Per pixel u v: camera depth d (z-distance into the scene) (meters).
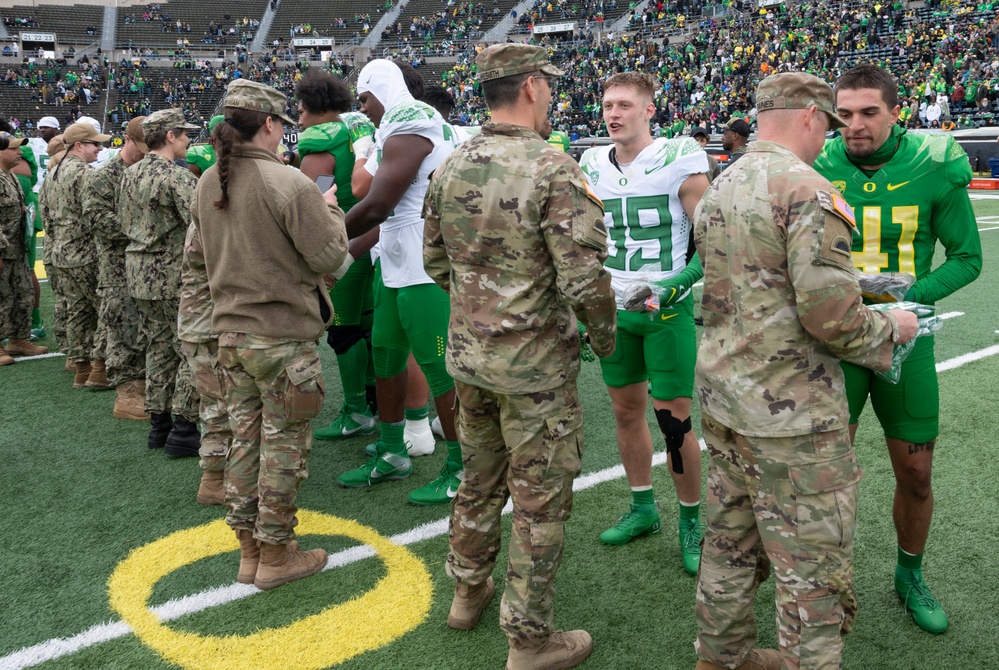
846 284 1.98
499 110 2.40
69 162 5.66
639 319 3.14
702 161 3.14
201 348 3.73
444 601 3.07
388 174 3.43
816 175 2.05
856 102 2.58
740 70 33.12
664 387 3.14
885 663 2.67
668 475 4.18
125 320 5.14
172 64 48.28
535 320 2.40
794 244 2.00
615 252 3.25
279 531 3.10
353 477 4.11
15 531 3.64
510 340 2.41
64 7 51.53
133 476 4.27
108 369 5.18
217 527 3.69
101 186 4.99
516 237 2.34
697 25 39.12
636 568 3.27
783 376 2.11
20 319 6.70
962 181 2.58
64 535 3.61
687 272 2.95
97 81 43.81
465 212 2.40
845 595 2.15
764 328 2.11
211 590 3.16
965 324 7.05
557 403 2.46
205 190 2.98
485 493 2.73
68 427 5.03
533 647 2.60
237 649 2.78
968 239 2.62
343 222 3.11
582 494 3.97
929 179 2.61
